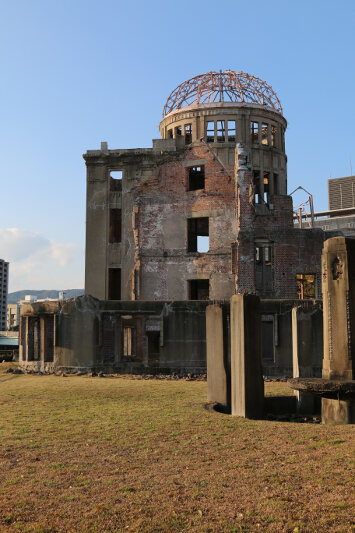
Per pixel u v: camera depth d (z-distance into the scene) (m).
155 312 22.08
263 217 27.73
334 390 10.47
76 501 5.88
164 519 5.33
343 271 11.06
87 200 35.50
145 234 33.69
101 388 16.62
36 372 23.62
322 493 5.83
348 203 80.75
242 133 41.47
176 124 43.38
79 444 8.47
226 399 13.09
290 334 21.27
